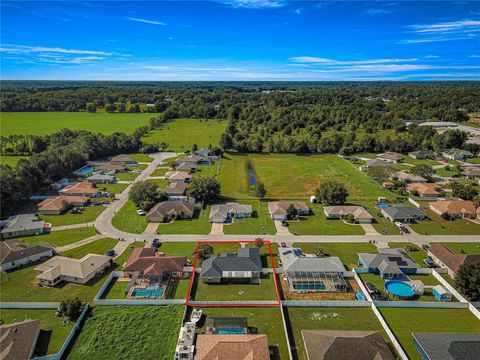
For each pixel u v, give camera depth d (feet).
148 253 263.70
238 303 213.25
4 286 232.53
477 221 342.03
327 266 246.88
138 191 372.99
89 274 239.91
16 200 374.84
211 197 394.73
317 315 204.23
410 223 337.72
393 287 231.91
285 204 361.10
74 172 508.12
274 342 182.19
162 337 185.88
